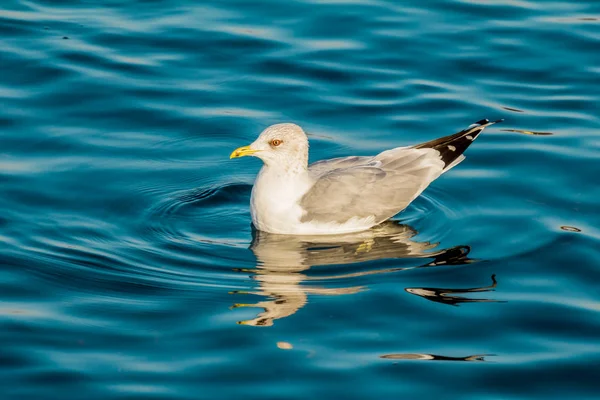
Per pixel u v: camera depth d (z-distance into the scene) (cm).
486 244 1505
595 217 1570
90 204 1602
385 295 1355
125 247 1484
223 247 1505
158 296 1351
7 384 1155
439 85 1970
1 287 1359
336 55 2058
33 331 1259
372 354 1220
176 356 1214
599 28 2141
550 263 1443
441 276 1412
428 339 1256
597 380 1180
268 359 1208
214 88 1944
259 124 1842
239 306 1327
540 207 1609
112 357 1209
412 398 1140
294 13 2197
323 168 1605
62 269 1409
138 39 2084
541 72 2009
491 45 2091
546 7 2227
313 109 1895
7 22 2119
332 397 1140
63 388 1150
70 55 2016
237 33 2112
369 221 1573
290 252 1500
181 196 1650
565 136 1811
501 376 1184
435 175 1614
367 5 2228
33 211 1566
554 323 1291
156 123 1841
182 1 2236
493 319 1299
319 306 1327
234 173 1730
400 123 1855
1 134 1772
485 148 1788
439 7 2227
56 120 1830
